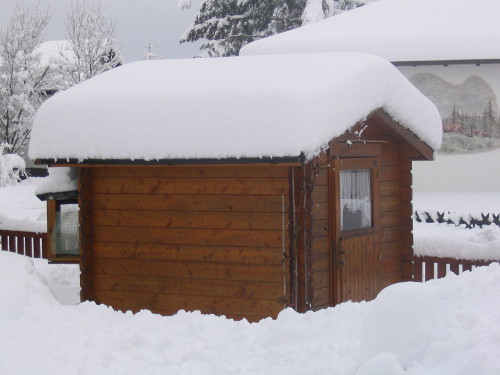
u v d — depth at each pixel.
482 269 8.42
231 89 10.10
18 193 29.52
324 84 9.91
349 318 7.42
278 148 9.45
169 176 10.67
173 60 12.01
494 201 21.73
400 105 11.29
